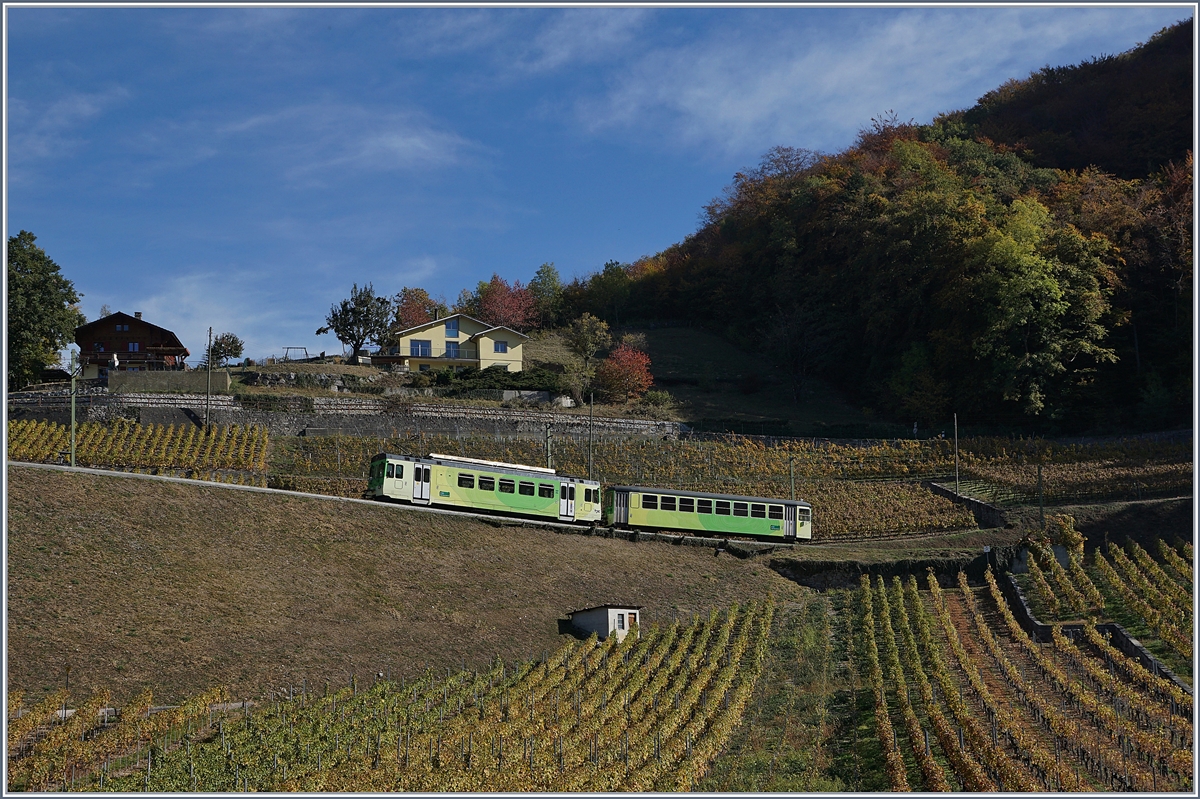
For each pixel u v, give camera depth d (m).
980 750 25.36
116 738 23.81
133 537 36.00
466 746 25.09
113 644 29.55
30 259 65.19
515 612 38.81
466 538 44.06
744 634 37.94
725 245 117.94
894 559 47.97
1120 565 44.00
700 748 26.09
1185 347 71.62
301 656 31.80
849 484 61.28
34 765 21.66
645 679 31.72
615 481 60.19
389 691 30.08
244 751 23.81
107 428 56.06
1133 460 60.03
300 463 56.34
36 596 30.64
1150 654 33.34
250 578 35.94
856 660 35.25
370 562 39.78
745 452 65.75
